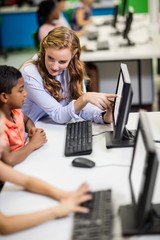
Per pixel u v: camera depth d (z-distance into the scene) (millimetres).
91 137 1964
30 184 1559
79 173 1677
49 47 2055
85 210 1354
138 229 1254
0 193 1575
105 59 3432
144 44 3713
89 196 1417
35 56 2281
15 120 2014
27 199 1517
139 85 3975
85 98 2088
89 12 5418
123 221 1299
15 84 1886
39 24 3980
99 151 1855
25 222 1326
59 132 2127
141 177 1266
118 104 1816
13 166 1783
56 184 1606
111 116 2104
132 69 3916
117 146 1862
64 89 2299
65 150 1864
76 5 5883
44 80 2195
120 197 1477
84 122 2158
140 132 1331
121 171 1661
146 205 1207
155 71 4691
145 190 1174
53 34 2070
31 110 2303
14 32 6359
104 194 1451
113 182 1584
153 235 1250
